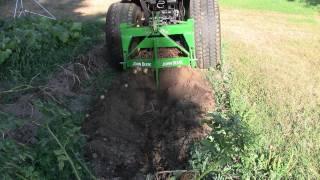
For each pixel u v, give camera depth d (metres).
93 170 2.15
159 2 2.84
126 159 2.22
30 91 2.65
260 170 1.98
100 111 2.52
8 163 1.64
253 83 2.70
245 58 3.02
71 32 3.21
